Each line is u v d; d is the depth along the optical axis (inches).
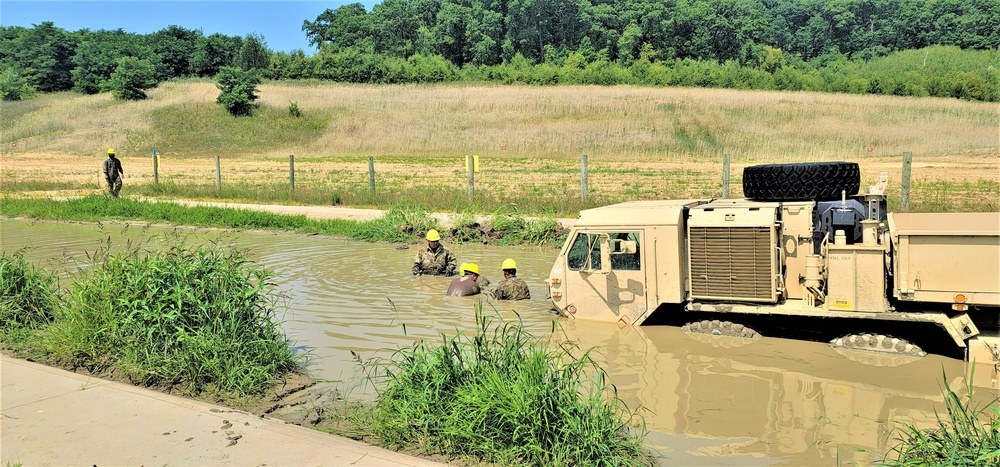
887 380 270.4
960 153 1592.0
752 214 318.0
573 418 203.3
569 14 5103.3
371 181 941.2
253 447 200.2
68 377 262.1
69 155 1743.4
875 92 2972.4
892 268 295.6
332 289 437.4
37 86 2987.2
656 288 337.7
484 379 219.6
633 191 916.0
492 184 1053.8
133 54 3304.6
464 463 199.8
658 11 4923.7
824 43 5679.1
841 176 320.5
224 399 252.8
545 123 2127.2
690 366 288.8
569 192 908.6
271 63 3034.0
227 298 287.6
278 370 279.3
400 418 220.1
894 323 306.5
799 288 324.5
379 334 332.5
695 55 4884.4
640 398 254.1
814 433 222.4
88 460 191.9
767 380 271.9
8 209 882.1
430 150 1779.0
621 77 3174.2
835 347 311.3
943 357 296.4
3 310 339.3
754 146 1802.4
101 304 296.0
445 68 3383.4
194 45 3538.4
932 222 304.8
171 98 2363.4
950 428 223.9
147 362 270.1
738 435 221.1
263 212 796.6
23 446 200.8
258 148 1870.1
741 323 329.7
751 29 4926.2
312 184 1112.8
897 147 1734.7
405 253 587.5
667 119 2118.6
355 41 5280.5
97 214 847.1
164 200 978.7
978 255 273.4
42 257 556.4
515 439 203.3
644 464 199.8
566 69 3444.9
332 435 213.2
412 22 5354.3
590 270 352.5
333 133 2043.6
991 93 2844.5
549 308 386.6
